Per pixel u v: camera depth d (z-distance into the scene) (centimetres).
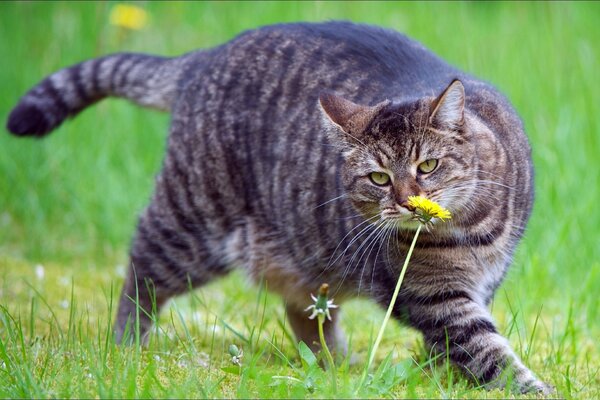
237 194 660
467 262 562
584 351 657
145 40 1106
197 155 668
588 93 956
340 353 630
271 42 662
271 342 576
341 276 620
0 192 943
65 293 756
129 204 904
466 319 557
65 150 969
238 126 651
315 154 614
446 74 625
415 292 566
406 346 665
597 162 881
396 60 633
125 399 468
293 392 478
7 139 979
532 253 772
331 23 674
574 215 810
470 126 558
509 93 947
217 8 1145
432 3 1184
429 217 515
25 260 846
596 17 1170
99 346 545
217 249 683
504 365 540
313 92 630
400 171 550
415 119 548
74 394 481
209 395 484
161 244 689
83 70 738
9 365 519
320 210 611
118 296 758
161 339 651
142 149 959
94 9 1117
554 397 512
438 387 511
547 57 1047
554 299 758
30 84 1045
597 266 738
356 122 564
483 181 555
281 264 657
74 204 924
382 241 565
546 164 862
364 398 473
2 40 1110
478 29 1138
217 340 661
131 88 729
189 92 679
